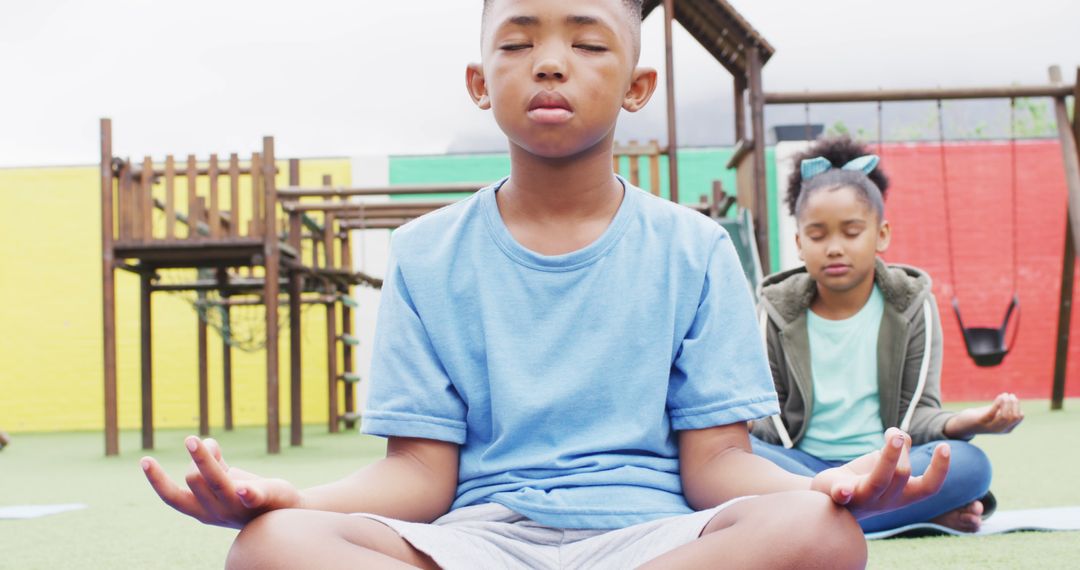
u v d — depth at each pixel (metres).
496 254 1.25
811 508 0.90
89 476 4.35
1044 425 5.84
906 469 0.88
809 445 2.31
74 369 10.10
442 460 1.21
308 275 6.68
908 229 9.88
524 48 1.15
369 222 7.61
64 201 10.20
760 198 5.34
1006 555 1.86
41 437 8.66
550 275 1.22
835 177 2.31
